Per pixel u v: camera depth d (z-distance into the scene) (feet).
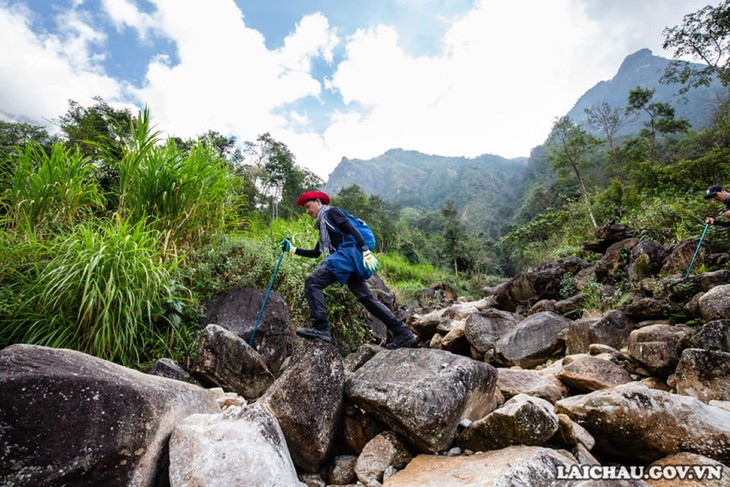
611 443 6.07
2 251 9.75
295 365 7.48
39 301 9.03
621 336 11.92
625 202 47.39
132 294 9.27
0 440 3.84
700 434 5.37
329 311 14.32
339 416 7.53
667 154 89.92
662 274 16.98
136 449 4.60
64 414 4.25
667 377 8.86
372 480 6.16
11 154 12.50
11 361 4.51
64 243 9.55
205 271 12.15
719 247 17.92
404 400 6.58
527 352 13.78
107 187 14.70
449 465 5.84
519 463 5.06
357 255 8.86
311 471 6.91
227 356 9.02
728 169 40.04
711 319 9.86
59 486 3.99
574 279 22.52
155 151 13.04
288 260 14.55
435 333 20.76
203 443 4.68
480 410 7.48
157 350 9.73
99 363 5.57
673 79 61.31
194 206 13.12
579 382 8.84
